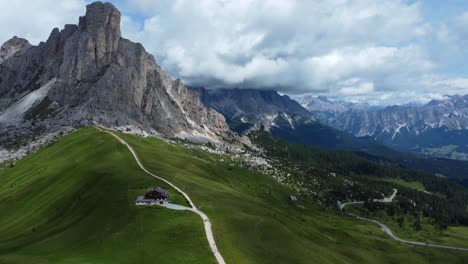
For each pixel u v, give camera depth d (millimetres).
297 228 175750
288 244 128250
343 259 144125
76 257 110688
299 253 125188
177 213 133625
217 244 111375
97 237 127562
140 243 113062
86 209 167875
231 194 193875
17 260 120125
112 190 178125
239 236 121875
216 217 132500
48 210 187250
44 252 127250
